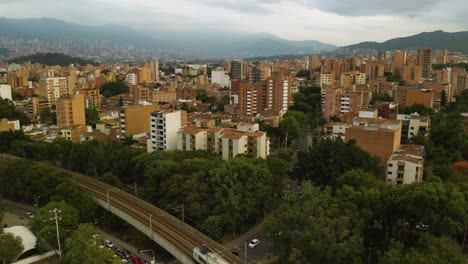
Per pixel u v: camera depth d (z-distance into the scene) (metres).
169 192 113.62
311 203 87.69
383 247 88.12
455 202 84.12
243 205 107.12
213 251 84.50
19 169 131.12
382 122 157.88
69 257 83.19
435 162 140.38
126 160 142.00
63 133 192.38
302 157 131.62
